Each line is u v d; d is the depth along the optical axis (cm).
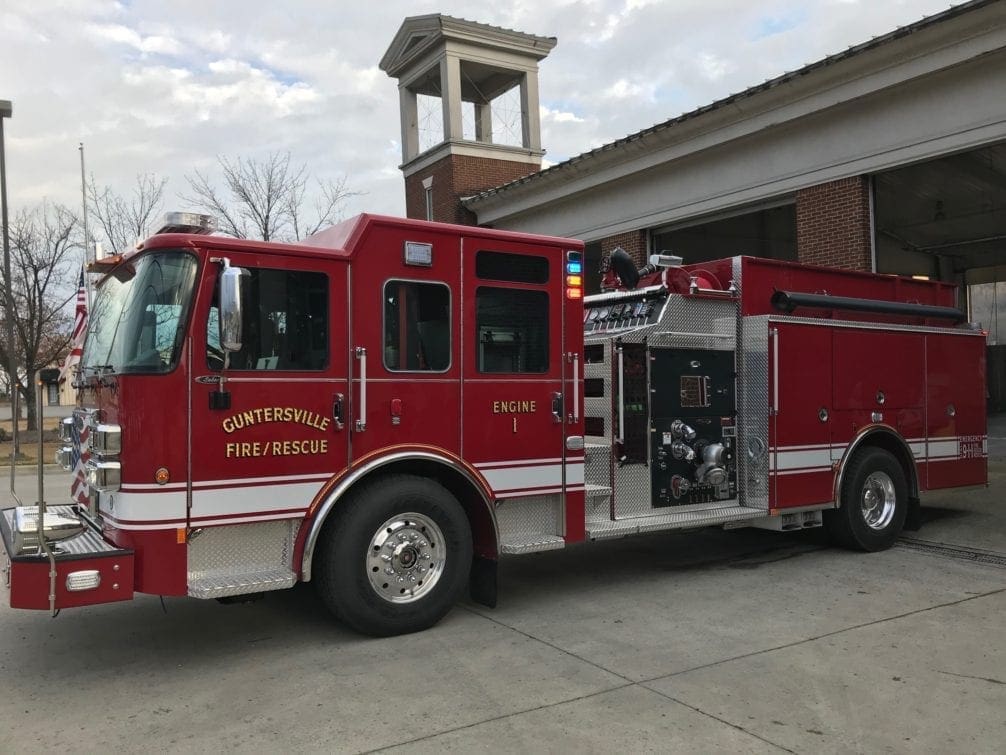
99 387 495
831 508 740
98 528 495
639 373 659
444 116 2041
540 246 584
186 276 457
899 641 502
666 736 371
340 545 498
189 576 455
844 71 1141
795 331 712
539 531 591
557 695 420
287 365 482
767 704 407
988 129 1032
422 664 469
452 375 542
